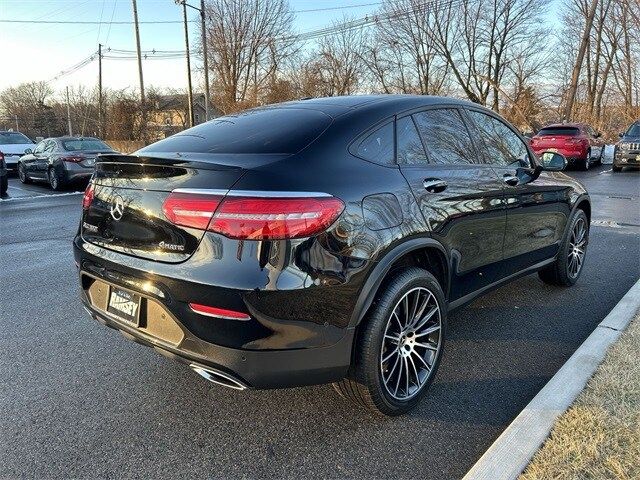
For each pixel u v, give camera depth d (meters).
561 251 4.23
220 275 1.96
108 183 2.48
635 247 5.90
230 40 38.56
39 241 6.50
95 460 2.16
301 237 2.00
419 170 2.64
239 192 1.99
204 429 2.39
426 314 2.62
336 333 2.14
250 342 1.98
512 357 3.13
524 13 33.25
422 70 35.97
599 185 12.02
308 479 2.05
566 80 33.62
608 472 1.92
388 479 2.05
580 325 3.62
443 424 2.43
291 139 2.34
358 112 2.59
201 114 41.81
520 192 3.45
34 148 13.84
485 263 3.19
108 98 38.41
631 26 29.23
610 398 2.41
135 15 29.12
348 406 2.58
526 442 2.10
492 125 3.53
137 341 2.34
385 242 2.27
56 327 3.60
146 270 2.17
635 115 29.19
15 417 2.47
